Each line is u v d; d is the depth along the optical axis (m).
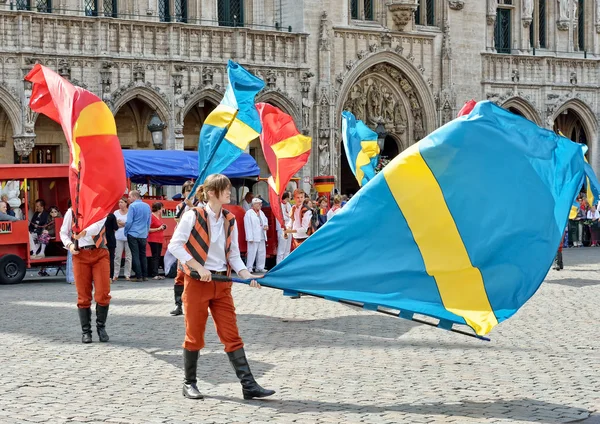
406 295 12.70
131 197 30.56
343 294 12.69
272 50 44.59
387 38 48.47
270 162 26.53
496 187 12.77
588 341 17.72
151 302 23.91
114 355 16.23
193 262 12.48
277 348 16.94
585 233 48.56
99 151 17.36
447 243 12.68
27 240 29.98
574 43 56.06
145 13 41.94
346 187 52.12
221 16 44.72
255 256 33.00
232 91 19.70
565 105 54.56
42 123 40.97
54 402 12.77
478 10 51.81
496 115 13.09
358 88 48.53
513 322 20.30
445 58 50.47
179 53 41.59
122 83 40.03
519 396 13.06
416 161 12.72
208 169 20.16
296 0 45.78
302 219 26.77
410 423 11.62
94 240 17.48
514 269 12.70
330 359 15.86
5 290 27.31
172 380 14.16
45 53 38.12
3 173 30.25
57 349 16.84
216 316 12.86
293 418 11.87
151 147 42.91
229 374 14.59
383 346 17.16
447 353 16.44
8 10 37.50
